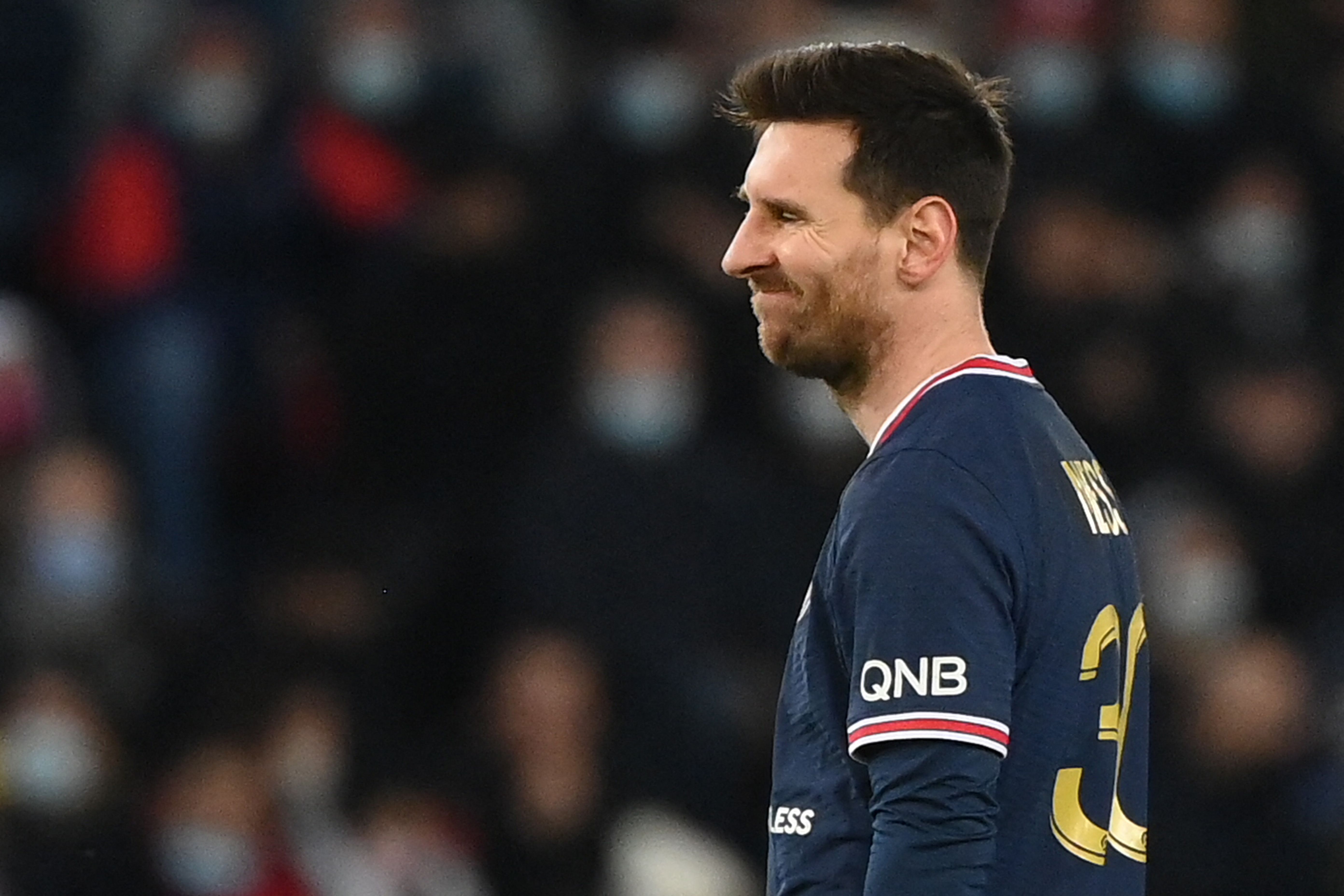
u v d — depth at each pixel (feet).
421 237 98.73
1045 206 99.96
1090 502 32.71
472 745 83.25
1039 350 97.19
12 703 79.66
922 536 30.58
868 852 31.48
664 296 95.20
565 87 102.47
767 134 33.24
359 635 86.84
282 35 103.04
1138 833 33.60
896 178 32.42
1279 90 108.17
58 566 85.25
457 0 104.94
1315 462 98.68
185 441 97.40
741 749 86.02
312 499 98.17
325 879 79.61
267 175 99.50
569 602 86.48
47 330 100.07
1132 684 33.60
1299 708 89.76
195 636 83.82
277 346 99.40
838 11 103.96
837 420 92.63
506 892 80.79
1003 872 31.22
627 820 82.99
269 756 80.89
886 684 30.30
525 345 96.89
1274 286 104.78
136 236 98.89
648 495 88.12
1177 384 99.04
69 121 105.29
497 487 96.22
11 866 76.95
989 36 105.40
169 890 78.23
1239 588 94.79
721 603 87.86
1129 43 105.29
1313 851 86.94
